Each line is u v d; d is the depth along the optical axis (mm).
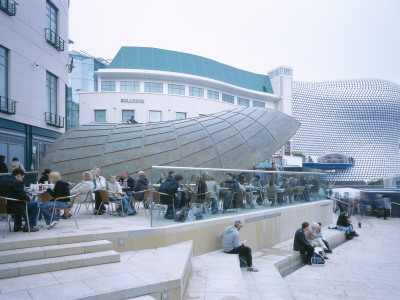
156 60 46562
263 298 7160
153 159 16766
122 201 9594
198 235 8703
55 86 23281
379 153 85375
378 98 86688
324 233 17297
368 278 10602
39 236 5992
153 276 5109
